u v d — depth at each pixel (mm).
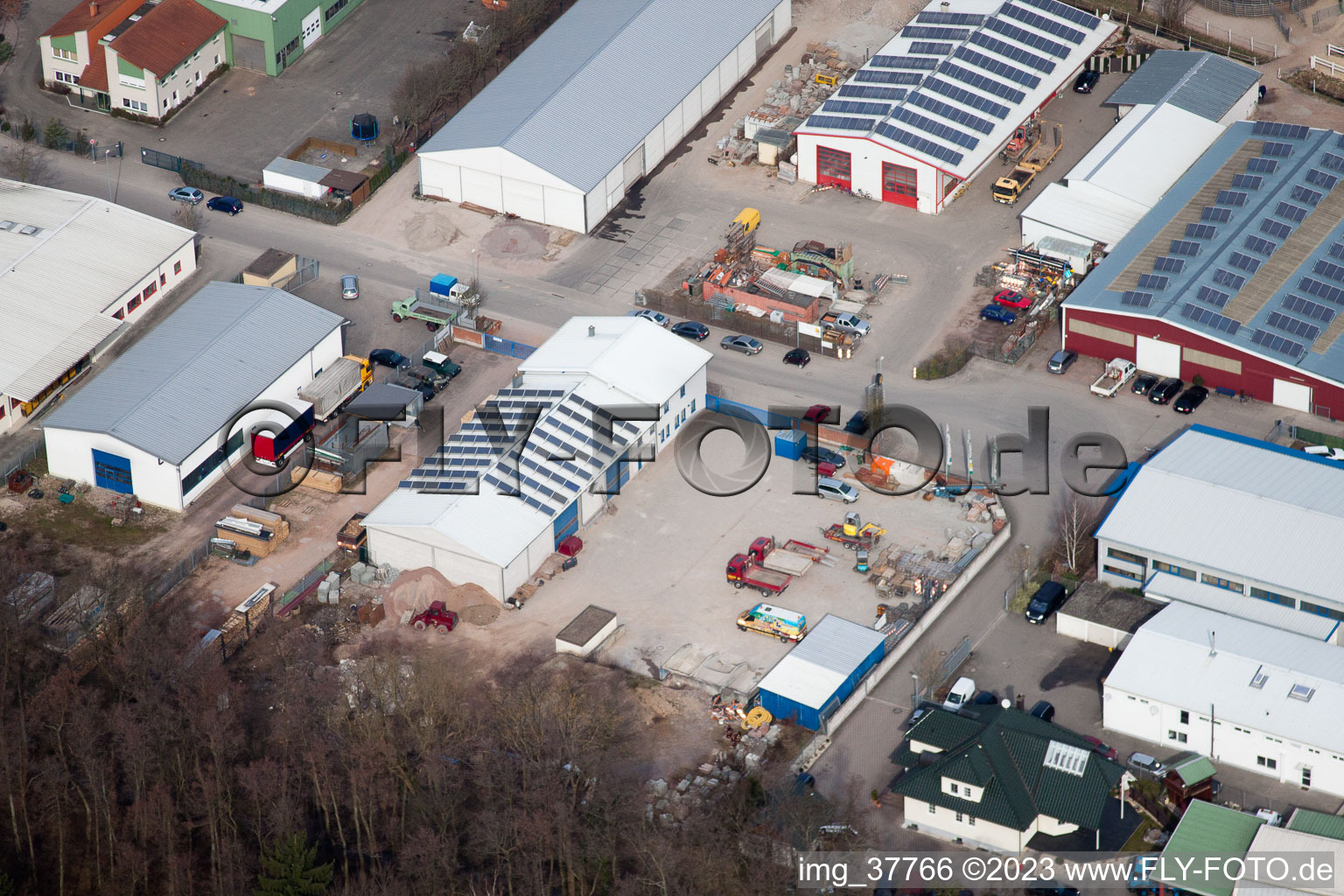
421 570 177000
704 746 159125
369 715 156750
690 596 175250
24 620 169000
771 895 142625
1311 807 150625
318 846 152625
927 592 172750
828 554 178875
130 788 158000
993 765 148375
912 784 149500
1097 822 145500
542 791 149125
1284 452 179000
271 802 152375
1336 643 163625
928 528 181250
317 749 152375
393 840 152500
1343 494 172250
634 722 161375
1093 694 162625
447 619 171750
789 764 156250
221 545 180625
